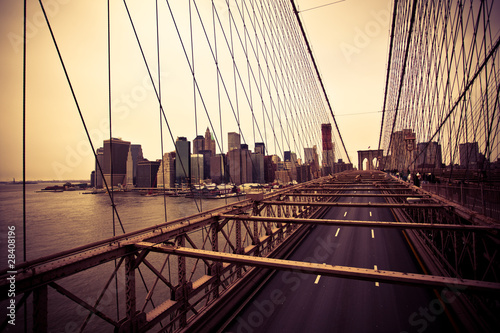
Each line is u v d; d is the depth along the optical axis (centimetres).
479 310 830
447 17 1903
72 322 1928
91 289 2456
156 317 664
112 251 594
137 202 8519
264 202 1336
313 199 2658
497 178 1608
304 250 1642
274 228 1616
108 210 6781
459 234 1141
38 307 451
